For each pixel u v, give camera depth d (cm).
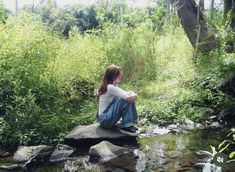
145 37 762
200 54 640
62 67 529
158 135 467
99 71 597
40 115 454
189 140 442
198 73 644
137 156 388
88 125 452
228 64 554
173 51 808
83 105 546
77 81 568
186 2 729
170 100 594
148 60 739
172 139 448
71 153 399
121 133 438
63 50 558
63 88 520
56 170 357
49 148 405
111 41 732
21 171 355
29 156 384
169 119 529
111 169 355
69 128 466
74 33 679
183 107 563
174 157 381
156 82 711
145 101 594
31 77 469
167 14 777
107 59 668
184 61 749
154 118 526
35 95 473
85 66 561
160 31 866
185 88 646
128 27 781
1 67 457
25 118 438
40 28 529
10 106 442
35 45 494
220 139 443
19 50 475
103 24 783
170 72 739
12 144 421
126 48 723
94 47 646
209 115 540
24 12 523
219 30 688
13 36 487
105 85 441
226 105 535
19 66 459
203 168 335
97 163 373
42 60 498
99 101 448
